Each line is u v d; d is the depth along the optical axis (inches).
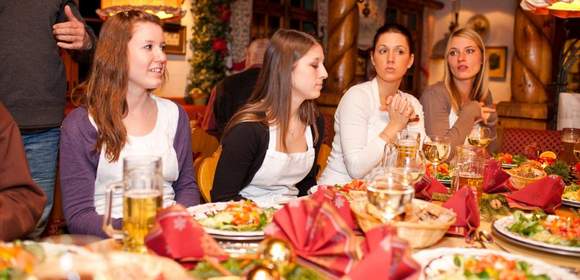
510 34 385.7
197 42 271.0
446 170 91.0
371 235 40.6
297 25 328.2
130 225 44.5
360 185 68.6
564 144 103.9
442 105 123.3
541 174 80.0
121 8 125.2
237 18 283.1
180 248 41.4
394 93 104.3
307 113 84.8
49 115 98.2
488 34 395.2
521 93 260.5
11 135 55.3
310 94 80.6
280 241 41.0
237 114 81.5
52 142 100.0
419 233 50.1
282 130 80.3
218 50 273.0
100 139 66.7
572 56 257.9
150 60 67.8
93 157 67.0
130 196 44.0
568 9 135.4
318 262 41.1
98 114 66.8
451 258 45.3
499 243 54.6
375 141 91.0
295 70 79.4
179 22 262.8
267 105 80.7
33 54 95.3
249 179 81.6
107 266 31.6
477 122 118.4
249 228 52.9
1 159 54.2
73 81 217.6
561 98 158.1
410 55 103.0
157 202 44.6
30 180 54.9
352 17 249.9
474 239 55.9
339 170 102.3
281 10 313.6
